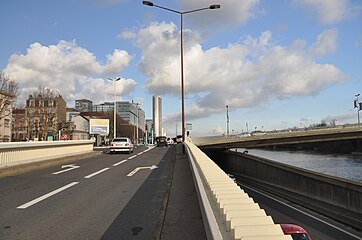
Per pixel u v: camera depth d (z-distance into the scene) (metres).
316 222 16.95
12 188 9.58
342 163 57.09
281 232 2.38
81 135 94.44
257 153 91.94
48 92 62.78
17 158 14.16
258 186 33.91
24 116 72.44
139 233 5.32
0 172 11.94
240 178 41.41
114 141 28.48
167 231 5.21
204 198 4.20
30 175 12.62
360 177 39.19
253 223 2.56
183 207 6.84
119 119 98.88
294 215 18.73
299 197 25.47
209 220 3.13
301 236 4.27
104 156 24.61
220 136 51.34
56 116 63.66
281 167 31.06
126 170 14.61
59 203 7.58
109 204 7.48
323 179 23.31
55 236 5.19
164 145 55.25
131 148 29.84
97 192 9.02
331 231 15.05
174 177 11.73
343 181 20.92
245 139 52.44
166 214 6.32
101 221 6.05
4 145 12.84
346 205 20.45
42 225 5.79
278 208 21.00
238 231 2.38
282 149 116.94
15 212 6.71
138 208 7.07
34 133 62.44
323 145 99.12
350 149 85.19
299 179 27.09
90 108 140.88
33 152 15.80
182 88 31.50
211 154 59.28
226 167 53.78
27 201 7.79
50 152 18.09
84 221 6.05
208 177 5.18
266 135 52.75
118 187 9.88
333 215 18.80
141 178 11.94
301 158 70.44
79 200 7.92
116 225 5.78
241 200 3.37
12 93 48.91
